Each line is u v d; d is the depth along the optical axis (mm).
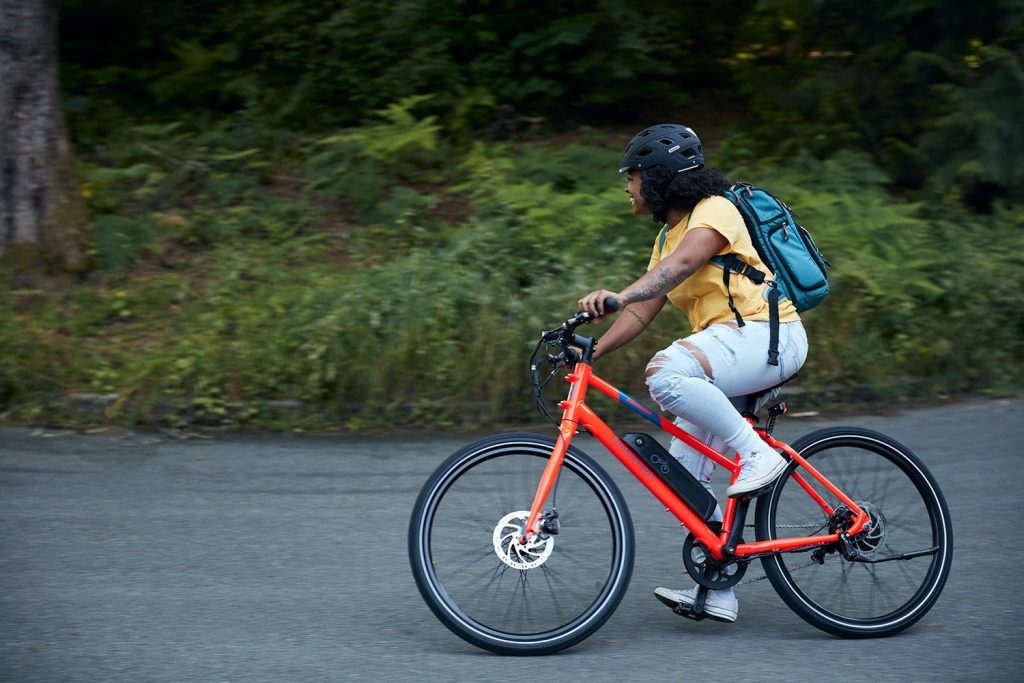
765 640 4262
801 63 11773
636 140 4297
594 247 8859
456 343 7773
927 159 10852
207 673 3836
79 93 12438
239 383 7566
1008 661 4035
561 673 3896
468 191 10414
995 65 10398
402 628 4312
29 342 7621
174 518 5613
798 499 4398
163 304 8547
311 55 12352
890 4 10828
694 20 12812
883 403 8234
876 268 8797
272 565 4984
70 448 6805
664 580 4918
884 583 4418
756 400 4398
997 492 6199
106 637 4148
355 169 10617
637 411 4344
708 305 4273
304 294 8297
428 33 12094
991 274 9062
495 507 4172
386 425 7535
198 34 12984
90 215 9453
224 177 10523
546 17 12273
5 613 4375
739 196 4254
